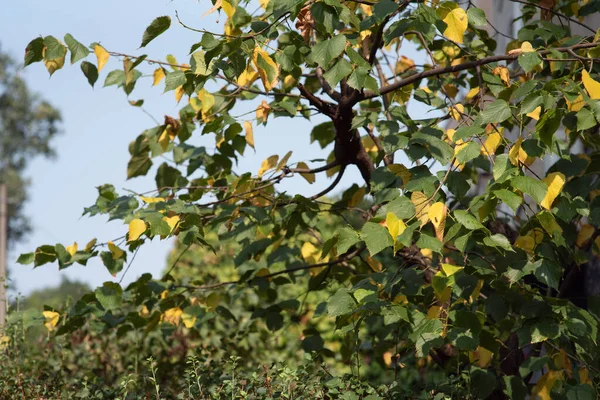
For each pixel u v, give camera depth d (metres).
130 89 4.16
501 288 3.48
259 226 4.35
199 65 3.26
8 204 28.45
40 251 4.05
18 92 29.78
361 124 3.87
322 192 4.65
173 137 4.61
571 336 3.22
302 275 5.04
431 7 3.38
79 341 6.13
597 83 3.03
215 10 3.26
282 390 3.77
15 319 4.73
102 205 4.13
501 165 3.11
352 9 4.03
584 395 3.37
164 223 3.53
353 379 3.85
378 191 3.48
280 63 3.43
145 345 6.09
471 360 3.85
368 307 3.14
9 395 4.50
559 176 3.00
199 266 10.32
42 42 3.55
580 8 4.49
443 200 3.35
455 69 3.83
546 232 3.26
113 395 4.45
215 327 6.62
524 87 3.23
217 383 4.35
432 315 3.38
